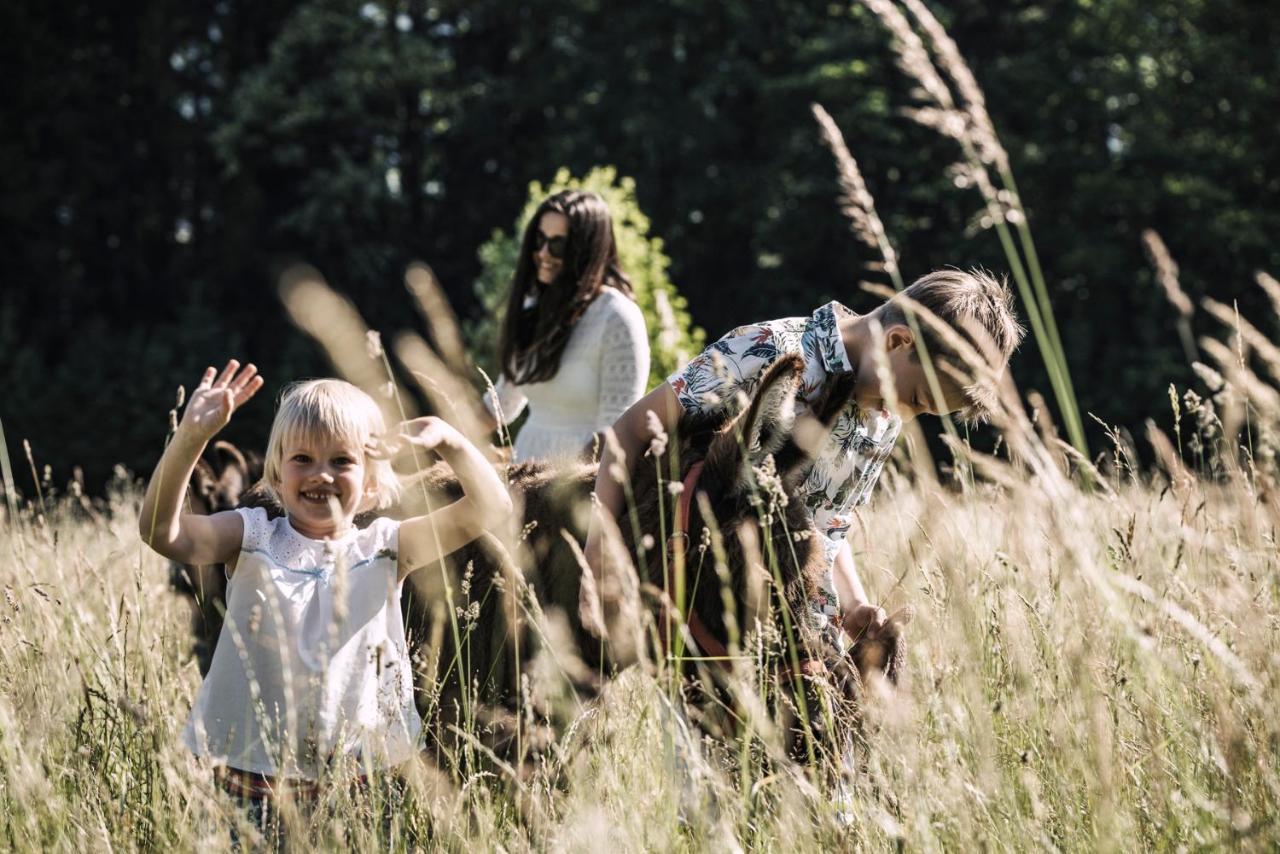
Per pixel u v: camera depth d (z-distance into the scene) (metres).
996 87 25.08
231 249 26.27
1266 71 24.56
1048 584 2.87
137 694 3.15
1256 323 23.55
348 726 2.71
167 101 27.08
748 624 2.67
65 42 26.83
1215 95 24.55
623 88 25.86
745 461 2.54
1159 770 2.53
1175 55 25.36
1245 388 2.73
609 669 2.93
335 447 2.81
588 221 4.08
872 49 24.81
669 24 25.95
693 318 25.84
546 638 2.64
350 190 25.16
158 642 3.43
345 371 2.37
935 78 2.54
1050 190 25.02
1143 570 2.88
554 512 2.98
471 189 27.98
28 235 26.73
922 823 2.30
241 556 2.79
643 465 2.90
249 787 2.70
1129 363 22.47
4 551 4.06
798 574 2.67
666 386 2.97
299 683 2.71
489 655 2.94
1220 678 2.48
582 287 4.11
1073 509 2.48
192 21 27.88
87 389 23.25
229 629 2.75
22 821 2.54
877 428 3.03
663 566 2.70
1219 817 2.26
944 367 2.80
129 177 27.39
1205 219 23.45
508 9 27.28
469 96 27.25
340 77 25.44
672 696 2.51
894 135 23.67
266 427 23.16
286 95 26.41
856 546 3.85
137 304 27.59
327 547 2.71
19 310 26.36
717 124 25.05
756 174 24.92
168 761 2.55
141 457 22.94
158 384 23.33
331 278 26.08
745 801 2.42
